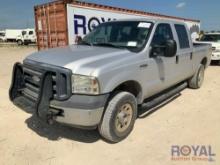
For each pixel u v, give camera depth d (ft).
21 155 12.02
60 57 12.64
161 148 12.84
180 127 15.37
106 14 37.60
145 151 12.55
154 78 15.71
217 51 42.50
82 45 16.44
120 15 40.22
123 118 13.30
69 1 32.32
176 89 19.88
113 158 11.93
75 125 11.64
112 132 12.77
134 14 43.27
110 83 11.97
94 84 11.25
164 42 15.70
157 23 16.21
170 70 17.57
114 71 12.22
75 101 11.30
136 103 14.12
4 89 24.25
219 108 18.99
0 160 11.59
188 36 20.52
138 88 14.58
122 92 13.19
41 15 37.04
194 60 22.15
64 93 11.49
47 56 13.12
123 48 14.82
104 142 13.41
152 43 15.29
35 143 13.16
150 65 14.98
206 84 27.17
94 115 11.54
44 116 11.66
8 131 14.47
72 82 11.33
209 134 14.40
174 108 18.86
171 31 17.78
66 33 32.81
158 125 15.64
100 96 11.56
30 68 13.02
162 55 15.80
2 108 18.31
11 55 69.46
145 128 15.15
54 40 35.37
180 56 18.79
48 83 11.66
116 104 12.56
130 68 13.28
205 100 21.06
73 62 11.77
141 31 15.58
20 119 16.24
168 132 14.65
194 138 13.92
